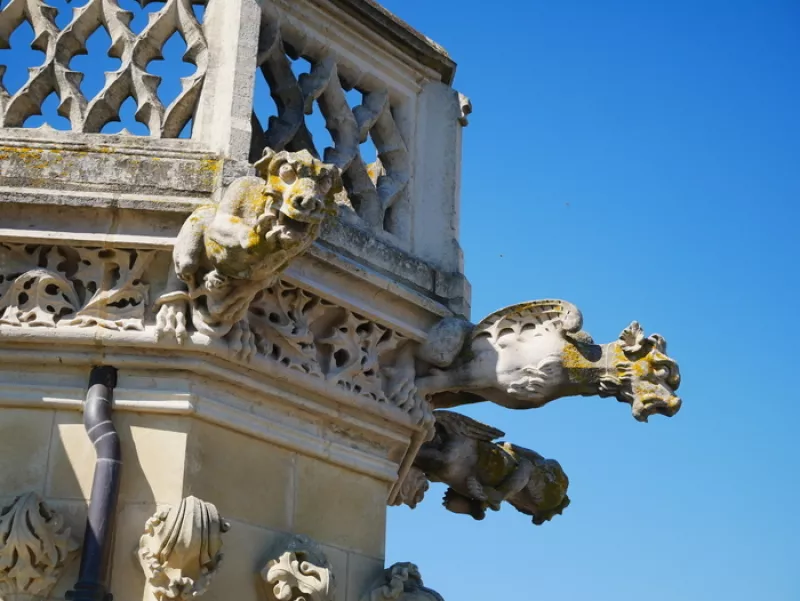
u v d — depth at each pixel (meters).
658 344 6.93
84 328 6.19
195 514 5.91
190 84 6.62
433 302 7.09
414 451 7.11
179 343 6.16
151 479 6.07
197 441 6.18
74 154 6.38
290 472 6.53
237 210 5.95
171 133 6.59
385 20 7.41
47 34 6.78
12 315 6.20
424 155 7.65
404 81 7.67
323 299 6.65
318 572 6.23
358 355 6.79
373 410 6.82
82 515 5.98
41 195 6.24
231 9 6.74
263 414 6.46
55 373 6.22
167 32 6.78
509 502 7.96
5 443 6.10
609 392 6.96
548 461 8.00
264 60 6.91
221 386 6.31
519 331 7.08
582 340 6.98
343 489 6.73
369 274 6.76
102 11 6.82
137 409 6.16
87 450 6.09
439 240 7.49
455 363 7.09
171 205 6.25
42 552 5.83
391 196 7.33
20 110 6.66
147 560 5.88
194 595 5.89
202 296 6.18
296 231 5.74
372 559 6.73
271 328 6.45
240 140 6.44
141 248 6.27
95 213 6.29
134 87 6.68
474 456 7.64
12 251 6.32
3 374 6.21
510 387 7.02
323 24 7.22
